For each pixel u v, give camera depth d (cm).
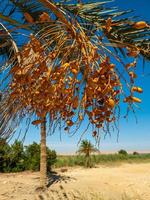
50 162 2550
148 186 1584
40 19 204
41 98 205
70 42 214
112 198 1293
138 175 2208
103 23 294
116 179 1848
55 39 203
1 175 2156
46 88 199
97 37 206
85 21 295
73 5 289
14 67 202
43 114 210
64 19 202
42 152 1448
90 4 295
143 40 307
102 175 2166
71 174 2344
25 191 1449
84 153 3195
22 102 211
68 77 199
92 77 197
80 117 208
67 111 210
